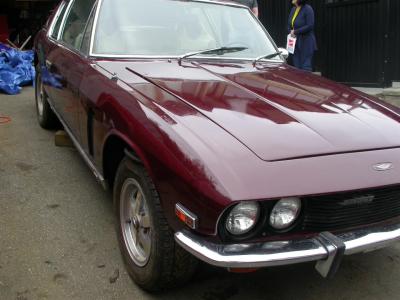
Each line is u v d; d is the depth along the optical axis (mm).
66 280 2920
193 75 3307
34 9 13172
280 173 2240
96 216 3730
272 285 2963
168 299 2779
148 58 3615
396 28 7879
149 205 2572
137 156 2697
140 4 3896
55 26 5172
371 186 2332
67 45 4340
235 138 2424
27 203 3902
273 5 10062
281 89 3193
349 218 2447
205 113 2643
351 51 8539
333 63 8930
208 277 2998
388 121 2916
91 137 3412
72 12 4566
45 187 4211
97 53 3584
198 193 2191
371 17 8102
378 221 2561
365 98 3355
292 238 2312
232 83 3203
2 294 2764
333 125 2701
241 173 2205
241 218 2170
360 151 2508
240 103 2832
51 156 4969
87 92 3365
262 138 2447
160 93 2893
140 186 2693
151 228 2570
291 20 8094
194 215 2234
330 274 2324
